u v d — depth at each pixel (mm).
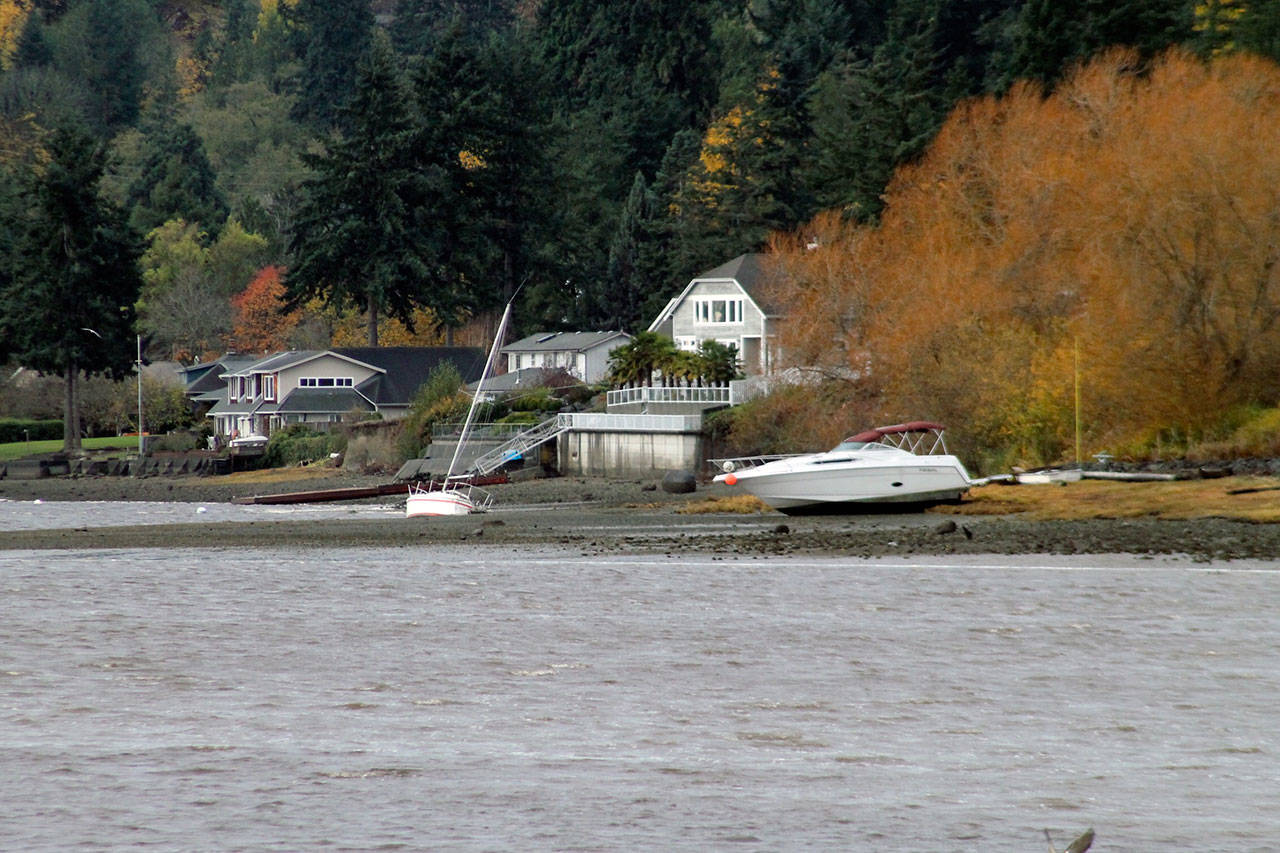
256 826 55625
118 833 54812
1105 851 52562
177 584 124438
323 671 84500
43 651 91250
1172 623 98438
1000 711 73750
